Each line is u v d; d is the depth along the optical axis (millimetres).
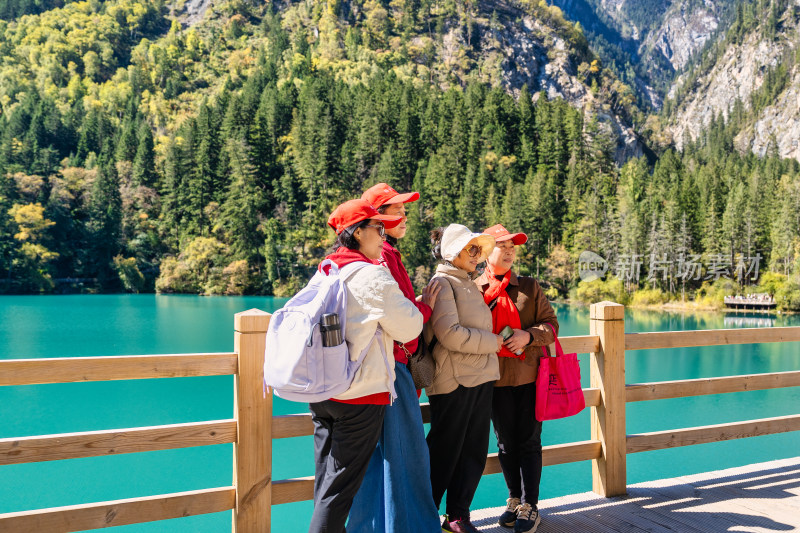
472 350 2354
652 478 9219
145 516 2246
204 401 17172
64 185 90375
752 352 30891
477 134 106188
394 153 99125
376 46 158250
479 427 2490
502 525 2799
